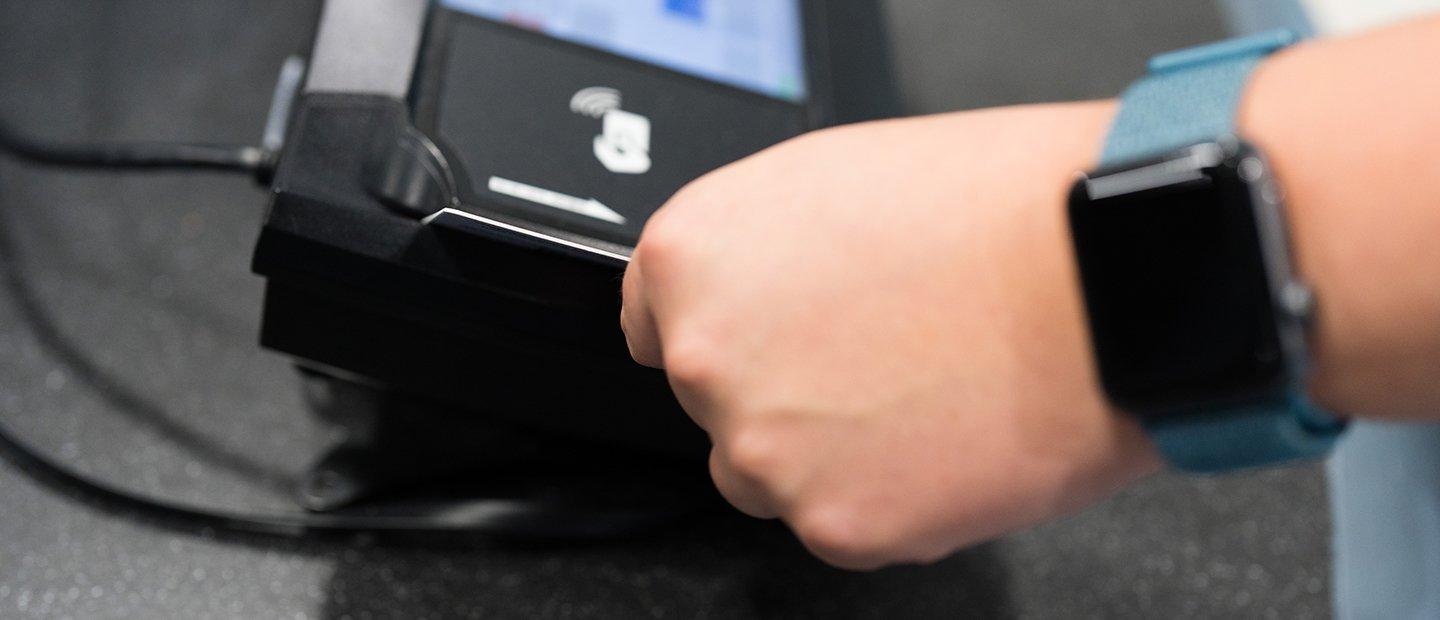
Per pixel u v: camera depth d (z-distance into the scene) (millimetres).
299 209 281
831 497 221
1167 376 193
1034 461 215
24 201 406
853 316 219
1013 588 346
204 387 365
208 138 441
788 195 231
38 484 328
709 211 233
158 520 326
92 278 390
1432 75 189
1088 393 208
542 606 321
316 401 367
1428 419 205
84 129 431
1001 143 227
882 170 229
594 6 361
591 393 307
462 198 287
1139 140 206
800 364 219
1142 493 380
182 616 304
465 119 307
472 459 350
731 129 343
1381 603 361
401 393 359
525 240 281
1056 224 210
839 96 476
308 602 312
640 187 309
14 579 304
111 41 468
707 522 350
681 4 384
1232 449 200
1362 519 383
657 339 245
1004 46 528
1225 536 370
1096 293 198
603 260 281
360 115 298
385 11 319
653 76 348
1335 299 190
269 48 486
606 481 344
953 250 216
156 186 424
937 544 224
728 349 222
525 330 289
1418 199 182
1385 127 187
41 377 356
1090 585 350
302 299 293
